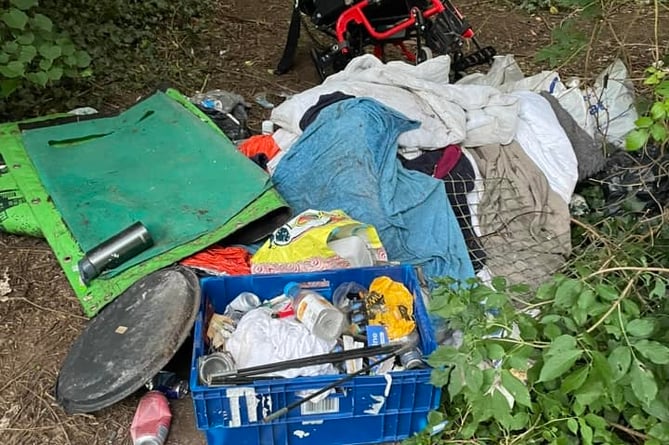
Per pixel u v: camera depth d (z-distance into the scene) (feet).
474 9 18.60
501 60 11.48
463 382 5.45
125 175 9.48
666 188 9.00
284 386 6.00
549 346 5.30
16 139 10.43
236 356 6.48
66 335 7.91
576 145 9.36
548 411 5.76
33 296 8.40
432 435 6.39
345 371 6.35
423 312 6.80
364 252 7.60
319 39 16.24
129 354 6.86
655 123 5.60
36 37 10.96
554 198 8.74
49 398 7.19
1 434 6.84
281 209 8.83
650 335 5.46
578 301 5.31
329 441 6.58
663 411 5.14
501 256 8.27
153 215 8.71
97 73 13.26
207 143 10.03
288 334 6.52
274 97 13.75
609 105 9.94
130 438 6.84
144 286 7.53
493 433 6.27
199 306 7.02
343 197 8.62
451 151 9.07
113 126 10.82
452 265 8.07
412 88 9.76
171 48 14.97
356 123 8.79
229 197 8.90
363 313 6.78
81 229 8.48
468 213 8.68
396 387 6.21
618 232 8.30
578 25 14.98
